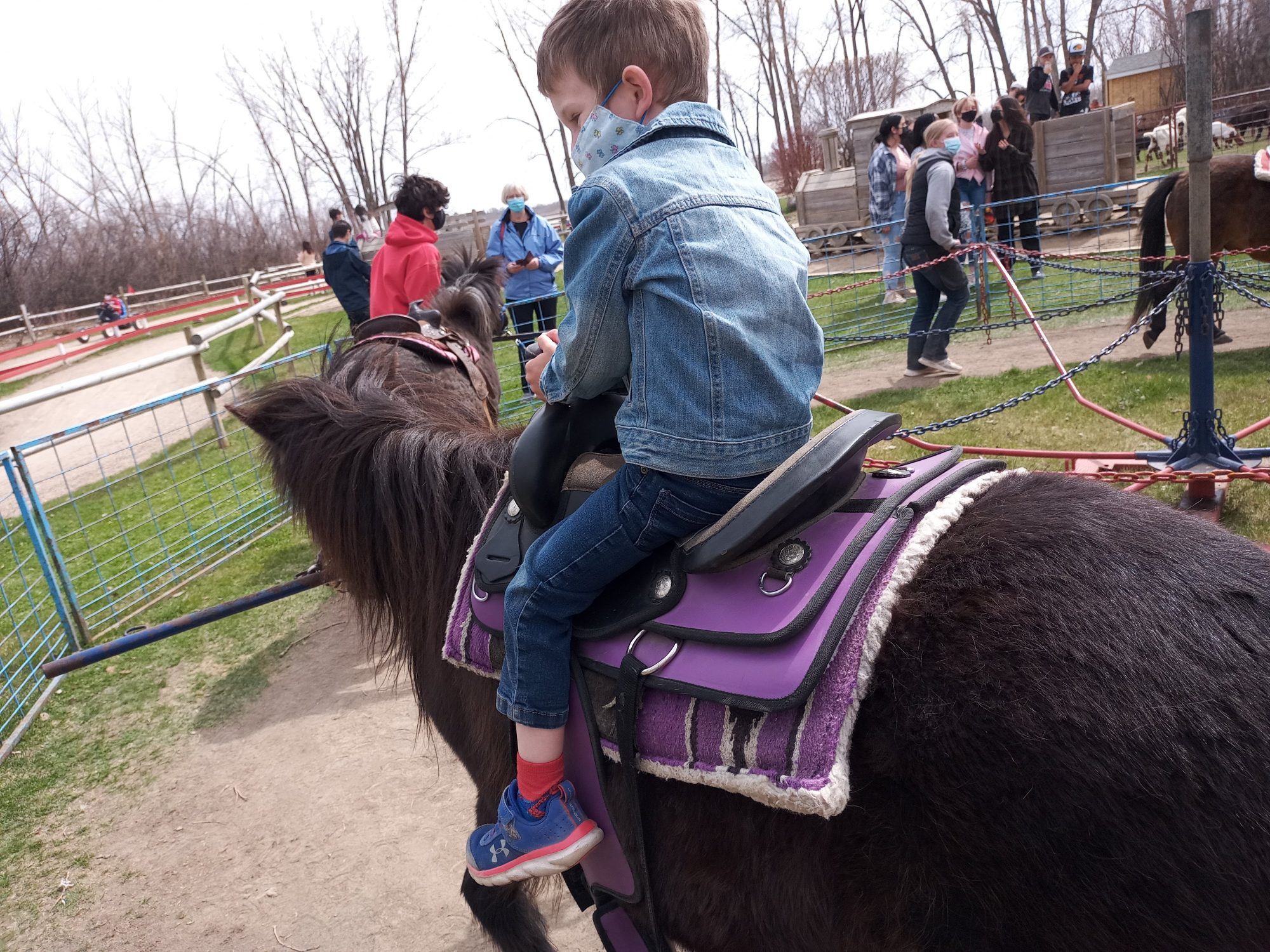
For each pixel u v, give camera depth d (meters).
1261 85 19.64
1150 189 10.87
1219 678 0.98
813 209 12.62
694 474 1.18
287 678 3.89
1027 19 29.70
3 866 2.96
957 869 1.06
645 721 1.26
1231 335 6.12
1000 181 8.90
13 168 31.91
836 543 1.22
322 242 37.09
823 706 1.11
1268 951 0.96
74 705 3.93
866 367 7.06
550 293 7.27
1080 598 1.06
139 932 2.60
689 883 1.30
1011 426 5.00
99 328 20.73
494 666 1.52
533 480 1.45
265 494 6.12
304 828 2.93
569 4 1.32
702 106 1.29
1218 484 3.76
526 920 2.02
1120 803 0.97
